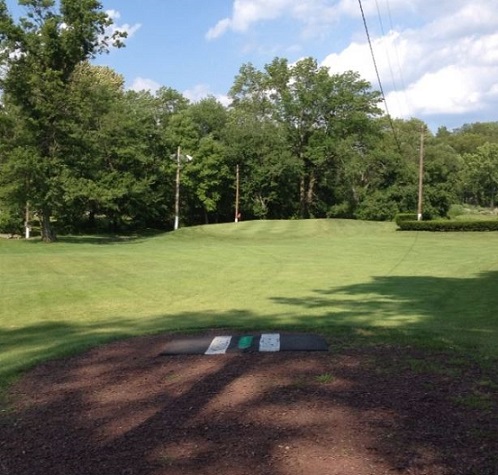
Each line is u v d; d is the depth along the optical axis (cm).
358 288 1545
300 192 6850
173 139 5725
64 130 3522
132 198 4925
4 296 1527
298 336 732
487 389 495
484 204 11612
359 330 779
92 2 3491
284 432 413
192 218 6475
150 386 544
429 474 348
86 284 1748
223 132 6400
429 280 1723
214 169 5891
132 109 5256
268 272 2005
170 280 1817
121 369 616
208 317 1051
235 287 1631
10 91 3391
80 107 3569
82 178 3647
